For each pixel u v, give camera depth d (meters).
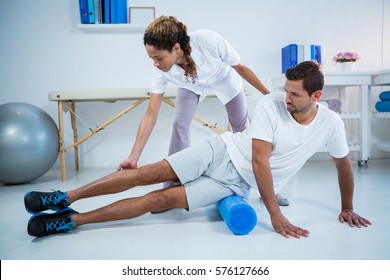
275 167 1.37
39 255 1.17
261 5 3.27
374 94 3.40
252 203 1.83
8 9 3.13
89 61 3.22
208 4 3.23
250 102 3.33
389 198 1.87
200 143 1.45
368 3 3.35
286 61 3.16
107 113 3.26
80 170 3.11
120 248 1.22
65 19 3.17
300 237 1.29
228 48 1.63
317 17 3.31
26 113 2.47
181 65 1.57
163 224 1.49
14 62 3.18
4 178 2.41
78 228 1.45
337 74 2.89
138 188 2.30
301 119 1.29
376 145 3.44
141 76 3.25
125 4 3.08
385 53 3.39
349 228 1.39
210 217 1.58
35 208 1.31
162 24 1.37
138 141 1.62
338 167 1.43
